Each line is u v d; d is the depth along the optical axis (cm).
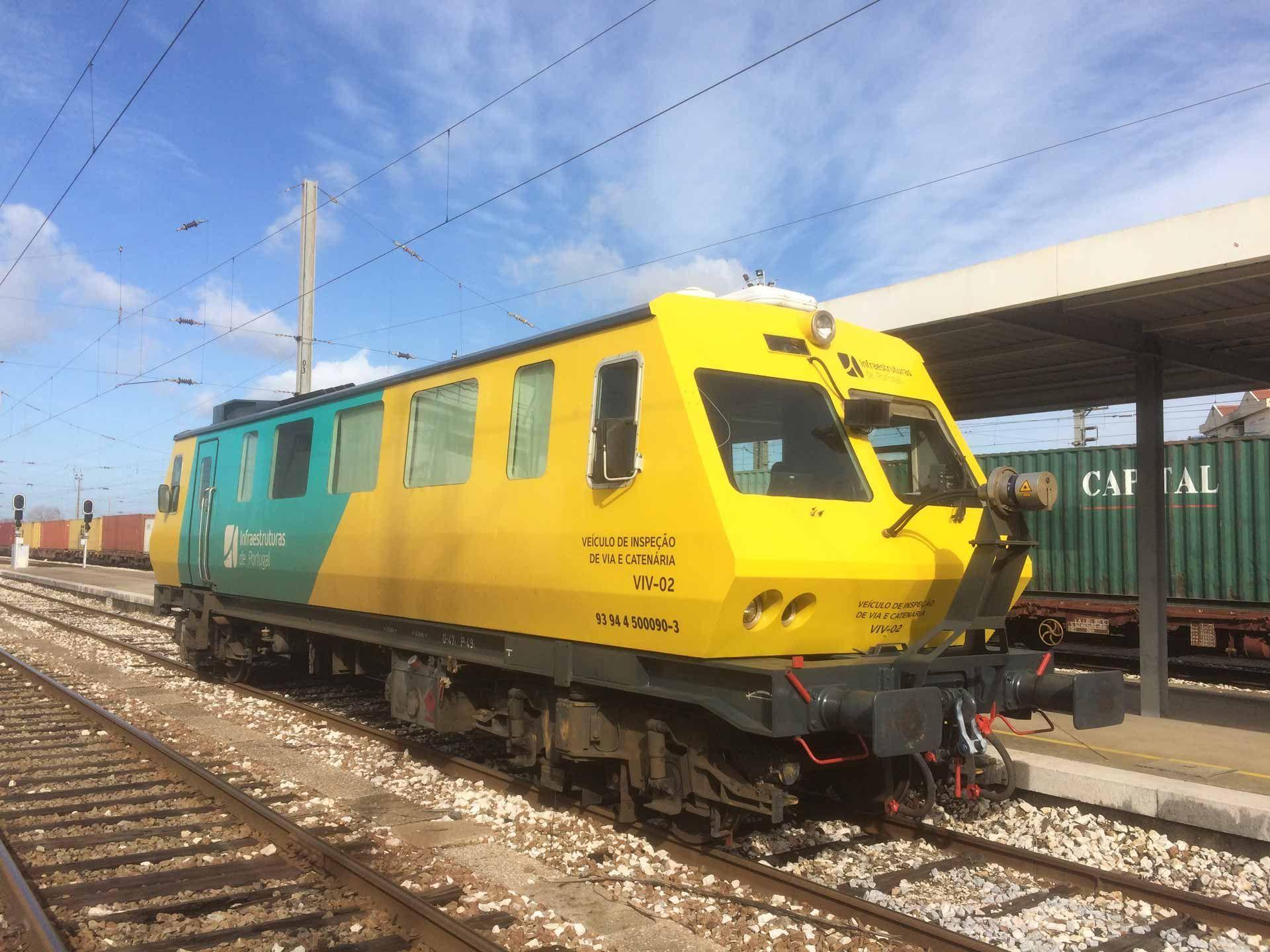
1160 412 938
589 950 436
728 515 486
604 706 604
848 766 639
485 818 636
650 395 534
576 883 521
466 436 708
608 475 548
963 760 563
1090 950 453
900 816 634
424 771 759
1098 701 539
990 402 1266
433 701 741
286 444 1002
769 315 579
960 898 515
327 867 530
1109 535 1460
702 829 578
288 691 1174
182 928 455
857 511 552
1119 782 616
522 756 686
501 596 651
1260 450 1334
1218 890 525
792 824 627
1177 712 1021
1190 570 1397
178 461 1320
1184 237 702
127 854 559
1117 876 524
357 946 435
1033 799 666
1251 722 949
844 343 614
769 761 512
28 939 439
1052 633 1538
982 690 555
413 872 527
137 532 4334
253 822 616
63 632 1795
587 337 593
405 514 763
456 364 727
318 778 743
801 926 466
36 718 978
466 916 466
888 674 522
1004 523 548
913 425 639
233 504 1104
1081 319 877
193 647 1227
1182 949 457
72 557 5588
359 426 870
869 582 538
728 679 504
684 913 482
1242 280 725
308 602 941
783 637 525
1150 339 933
